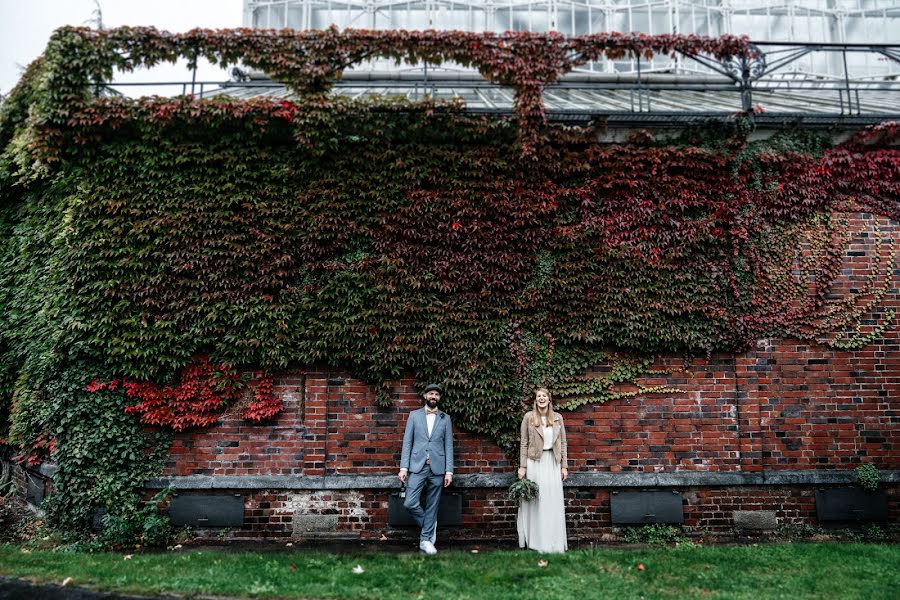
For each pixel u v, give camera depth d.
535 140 8.68
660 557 6.82
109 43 8.61
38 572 6.24
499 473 8.35
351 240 8.61
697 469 8.47
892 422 8.62
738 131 8.95
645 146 8.96
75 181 8.53
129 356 8.16
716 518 8.34
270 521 8.17
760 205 8.92
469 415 8.37
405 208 8.63
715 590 5.85
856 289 8.85
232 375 8.34
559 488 7.58
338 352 8.40
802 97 12.13
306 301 8.48
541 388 8.02
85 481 8.02
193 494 8.17
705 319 8.67
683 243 8.77
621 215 8.80
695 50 9.23
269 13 15.94
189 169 8.59
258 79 13.34
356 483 8.23
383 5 16.08
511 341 8.55
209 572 6.24
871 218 8.98
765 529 8.31
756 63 9.72
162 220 8.45
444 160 8.74
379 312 8.48
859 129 9.05
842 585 5.95
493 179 8.77
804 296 8.80
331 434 8.39
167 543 7.86
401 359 8.43
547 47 8.95
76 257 8.33
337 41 8.81
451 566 6.51
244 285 8.41
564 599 5.61
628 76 14.01
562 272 8.68
